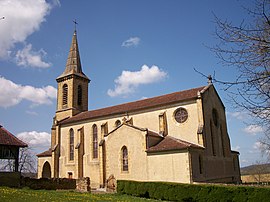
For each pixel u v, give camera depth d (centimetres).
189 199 2653
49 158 5641
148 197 3005
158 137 3809
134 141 3762
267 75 840
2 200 1977
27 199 2127
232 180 4100
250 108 877
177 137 3812
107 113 4794
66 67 6469
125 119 4047
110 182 3891
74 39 6719
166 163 3359
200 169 3353
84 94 6269
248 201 2269
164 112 4031
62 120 5778
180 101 3881
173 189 2786
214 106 4072
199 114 3666
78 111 6038
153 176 3438
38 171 5784
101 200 2444
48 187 3859
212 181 3522
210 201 2500
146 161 3562
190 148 3228
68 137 5425
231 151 4325
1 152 3353
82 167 4997
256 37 848
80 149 5059
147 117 4222
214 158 3712
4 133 3488
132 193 3167
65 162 5350
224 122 4272
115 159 3956
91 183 4753
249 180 6103
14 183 3378
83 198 2497
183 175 3178
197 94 3741
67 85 6150
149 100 4662
